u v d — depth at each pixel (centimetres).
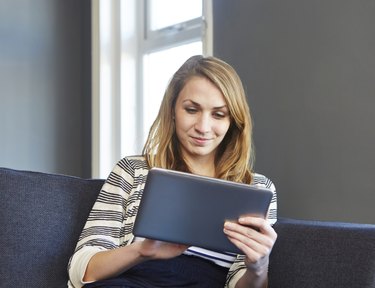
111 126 314
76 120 322
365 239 123
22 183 149
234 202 114
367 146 178
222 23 242
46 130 311
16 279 141
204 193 113
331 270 125
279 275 137
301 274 131
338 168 187
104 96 312
